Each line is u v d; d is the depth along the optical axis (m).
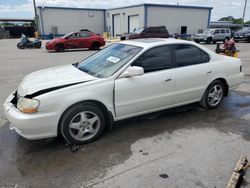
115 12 33.88
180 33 31.38
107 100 3.34
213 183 2.53
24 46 18.84
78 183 2.55
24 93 3.09
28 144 3.35
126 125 3.96
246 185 2.51
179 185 2.50
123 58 3.64
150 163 2.89
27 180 2.60
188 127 3.89
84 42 17.36
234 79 4.75
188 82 4.07
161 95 3.82
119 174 2.69
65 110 3.09
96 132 3.42
